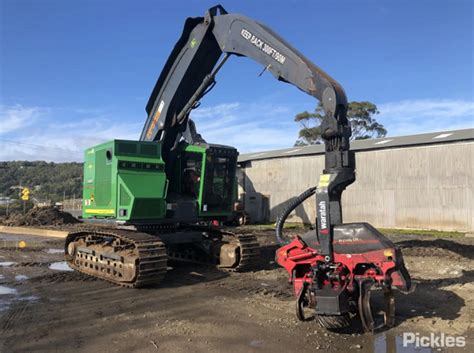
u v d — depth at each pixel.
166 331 6.05
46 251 14.62
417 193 23.27
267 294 8.17
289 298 7.87
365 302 5.62
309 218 28.36
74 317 6.75
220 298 7.89
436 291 8.23
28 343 5.61
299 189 29.16
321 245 6.11
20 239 18.78
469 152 21.62
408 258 12.31
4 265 11.68
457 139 21.84
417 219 23.19
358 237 5.89
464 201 21.67
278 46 7.44
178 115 10.16
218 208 10.70
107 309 7.19
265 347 5.41
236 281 9.34
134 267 8.48
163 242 9.73
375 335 5.80
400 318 6.52
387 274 5.71
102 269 9.59
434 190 22.67
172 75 10.03
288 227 25.19
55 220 27.83
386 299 6.05
